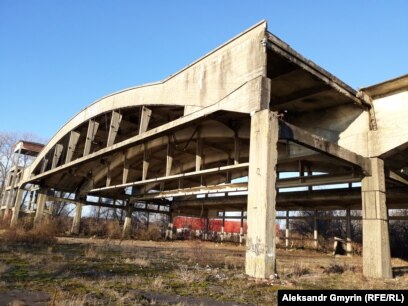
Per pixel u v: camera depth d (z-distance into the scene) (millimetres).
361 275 15688
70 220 45031
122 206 42500
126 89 24750
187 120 17797
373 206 16812
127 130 30812
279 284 10867
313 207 36219
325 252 36094
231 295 8961
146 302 7602
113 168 33750
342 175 18797
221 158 30938
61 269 11477
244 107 14391
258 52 14445
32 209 46094
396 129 16750
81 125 30422
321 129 19734
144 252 19641
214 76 16844
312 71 15891
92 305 6977
